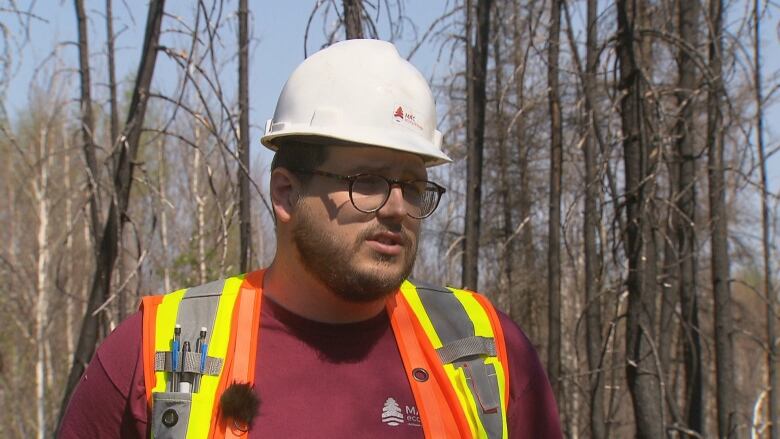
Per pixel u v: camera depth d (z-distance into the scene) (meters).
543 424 1.95
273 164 1.90
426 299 1.97
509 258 6.87
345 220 1.76
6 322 10.42
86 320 3.72
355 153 1.78
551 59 4.69
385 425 1.77
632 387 3.62
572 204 3.97
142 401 1.75
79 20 4.03
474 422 1.82
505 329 1.99
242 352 1.79
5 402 11.23
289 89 1.93
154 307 1.85
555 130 4.91
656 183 3.79
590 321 4.44
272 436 1.71
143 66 3.72
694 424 4.34
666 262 4.34
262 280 1.94
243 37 4.06
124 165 3.76
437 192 1.94
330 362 1.81
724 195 3.94
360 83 1.85
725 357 3.94
